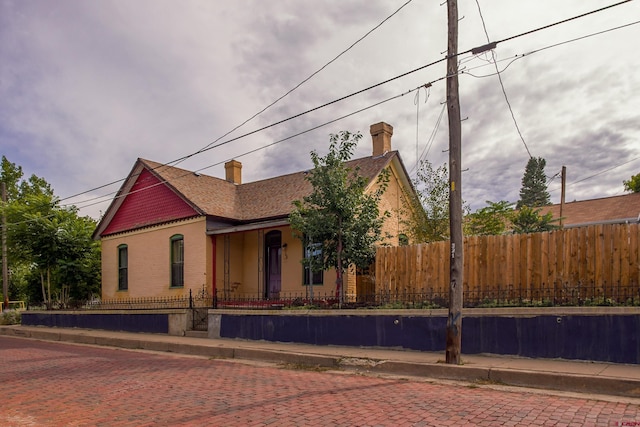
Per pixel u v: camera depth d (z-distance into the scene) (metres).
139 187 23.31
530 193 48.59
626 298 9.44
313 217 13.73
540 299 10.57
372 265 14.52
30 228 23.88
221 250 20.23
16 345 17.03
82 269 24.56
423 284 12.44
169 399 7.80
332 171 13.75
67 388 8.96
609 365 8.91
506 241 11.24
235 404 7.30
